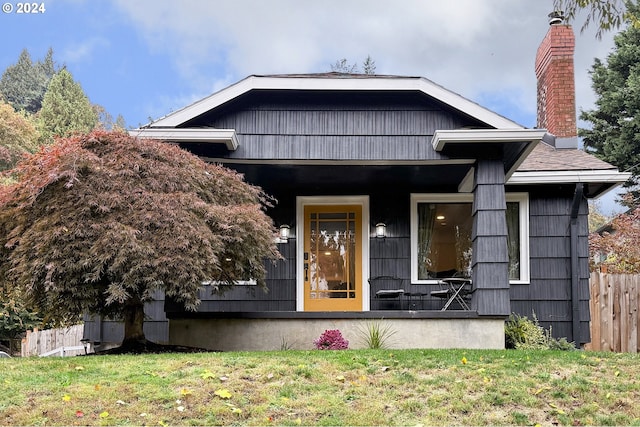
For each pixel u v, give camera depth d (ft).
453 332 27.68
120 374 18.11
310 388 17.31
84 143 24.22
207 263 23.11
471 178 33.12
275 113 29.48
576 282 33.88
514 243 35.22
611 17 23.76
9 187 24.41
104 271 22.65
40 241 22.03
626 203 70.23
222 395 16.26
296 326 28.17
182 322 28.43
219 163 29.96
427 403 16.53
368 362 20.11
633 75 70.33
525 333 30.35
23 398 15.99
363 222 35.94
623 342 36.24
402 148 29.19
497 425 15.37
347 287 35.81
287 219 35.76
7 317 55.01
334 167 31.17
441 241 35.83
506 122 28.17
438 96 28.63
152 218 22.53
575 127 39.58
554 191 35.14
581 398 17.03
